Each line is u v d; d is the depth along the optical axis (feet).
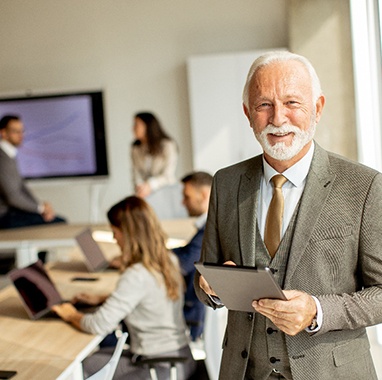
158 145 21.12
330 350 6.39
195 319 12.48
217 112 26.32
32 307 10.94
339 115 19.33
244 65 26.03
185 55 27.58
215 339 10.64
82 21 28.04
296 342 6.39
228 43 27.25
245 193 6.77
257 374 6.74
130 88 28.09
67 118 28.48
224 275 5.98
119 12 27.78
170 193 20.20
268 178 6.68
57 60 28.40
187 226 17.67
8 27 28.50
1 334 10.24
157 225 10.85
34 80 28.60
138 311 10.72
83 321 10.28
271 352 6.55
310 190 6.39
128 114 28.25
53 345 9.66
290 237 6.45
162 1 27.48
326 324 6.01
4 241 17.30
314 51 19.30
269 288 5.79
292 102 6.15
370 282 6.22
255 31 27.02
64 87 28.27
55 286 11.89
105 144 28.43
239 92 26.16
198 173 13.82
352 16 18.53
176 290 10.81
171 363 10.15
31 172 29.01
